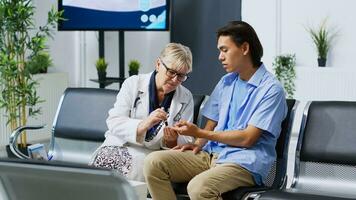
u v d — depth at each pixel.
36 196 1.62
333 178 3.18
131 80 3.54
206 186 3.05
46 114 6.80
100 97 3.84
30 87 5.66
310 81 6.53
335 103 3.26
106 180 1.49
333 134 3.20
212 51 7.33
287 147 3.28
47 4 6.93
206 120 3.50
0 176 1.63
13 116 5.64
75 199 1.57
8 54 5.50
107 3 6.58
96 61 6.94
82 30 6.63
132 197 1.50
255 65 3.33
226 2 7.18
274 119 3.19
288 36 6.79
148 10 6.55
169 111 3.45
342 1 6.53
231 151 3.23
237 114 3.32
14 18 5.40
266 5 6.81
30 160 1.58
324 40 6.57
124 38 7.09
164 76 3.41
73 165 1.52
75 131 3.83
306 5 6.68
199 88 7.45
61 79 6.95
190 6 7.43
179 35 7.53
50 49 7.05
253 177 3.18
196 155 3.33
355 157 3.13
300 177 3.26
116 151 3.43
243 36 3.28
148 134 3.41
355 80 6.33
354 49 6.52
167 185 3.21
